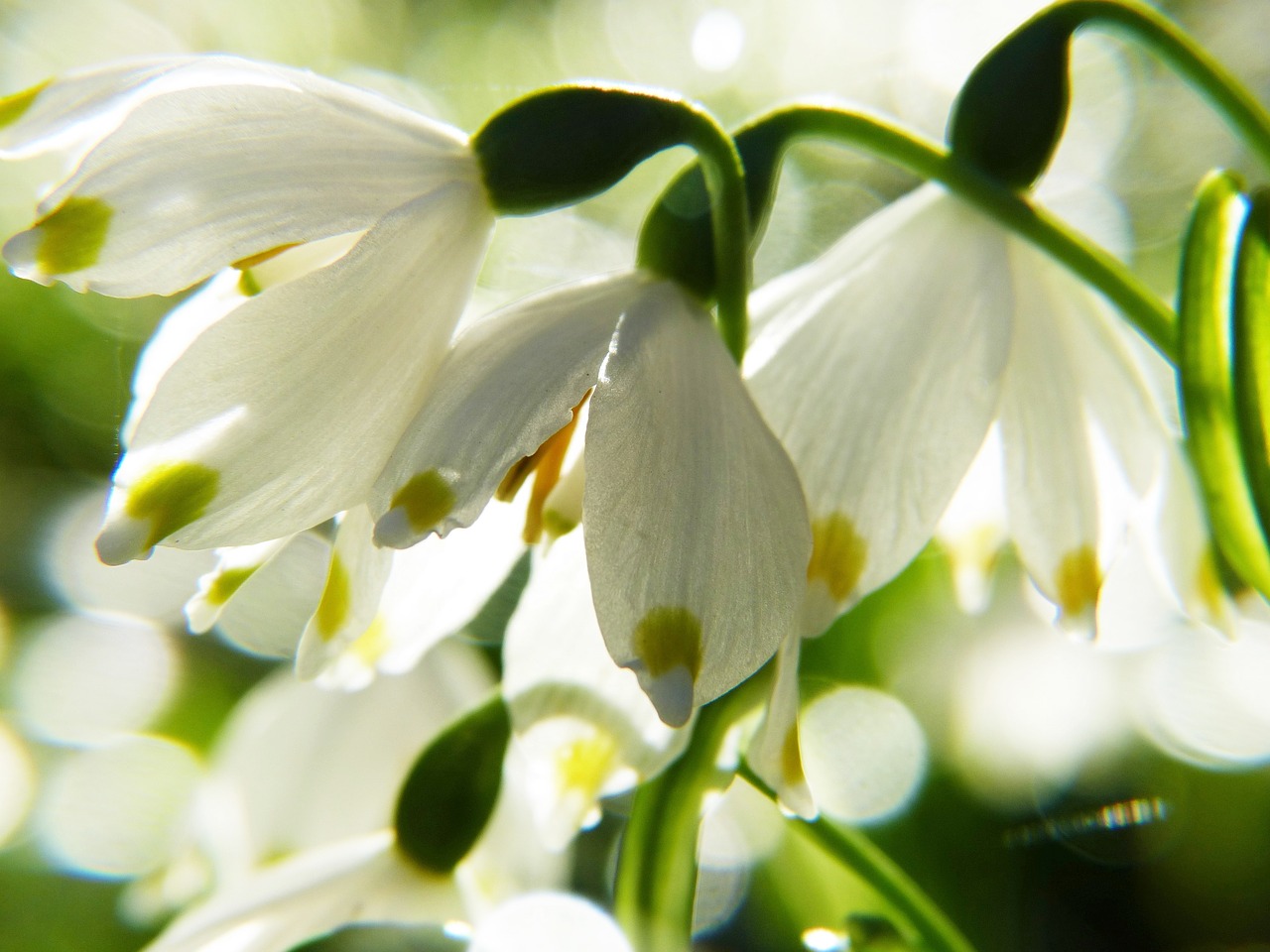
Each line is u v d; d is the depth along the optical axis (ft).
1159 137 2.07
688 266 0.72
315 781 0.83
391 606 0.74
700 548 0.69
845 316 0.74
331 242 0.72
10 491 1.90
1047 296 0.76
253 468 0.69
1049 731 1.20
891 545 0.73
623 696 0.74
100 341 1.90
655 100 0.71
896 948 0.78
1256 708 1.20
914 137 0.74
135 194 0.69
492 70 2.47
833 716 1.19
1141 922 1.09
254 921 0.77
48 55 2.36
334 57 2.46
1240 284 0.74
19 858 1.34
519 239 1.88
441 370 0.70
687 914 0.74
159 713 1.55
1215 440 0.74
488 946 0.75
